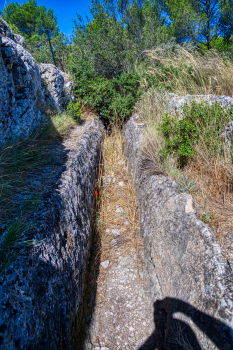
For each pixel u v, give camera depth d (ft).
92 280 8.52
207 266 4.89
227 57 16.70
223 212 7.13
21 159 8.68
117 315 7.53
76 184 8.50
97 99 18.44
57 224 6.07
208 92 12.99
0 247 4.51
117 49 25.82
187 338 4.99
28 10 43.09
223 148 9.29
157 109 14.85
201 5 27.84
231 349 3.65
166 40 26.11
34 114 11.81
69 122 14.47
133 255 9.64
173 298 6.12
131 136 15.58
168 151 10.30
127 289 8.34
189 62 16.40
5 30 10.11
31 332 3.77
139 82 19.93
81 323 6.57
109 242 10.30
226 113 9.77
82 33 27.12
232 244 5.77
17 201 6.26
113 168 15.98
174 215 6.86
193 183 8.14
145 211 9.86
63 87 17.01
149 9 28.27
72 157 9.87
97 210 12.03
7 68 9.41
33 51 26.55
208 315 4.35
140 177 11.10
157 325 6.84
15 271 4.02
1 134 8.86
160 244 7.59
